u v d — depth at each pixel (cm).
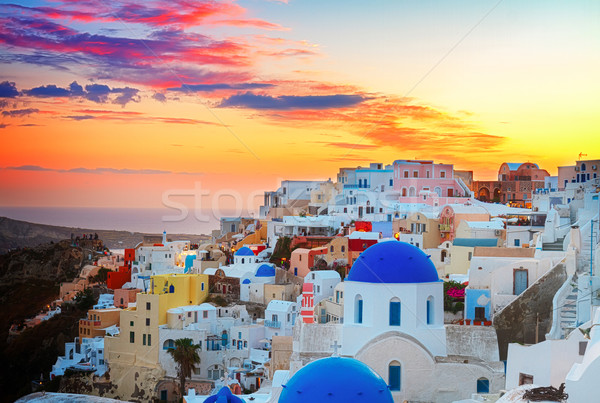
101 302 12306
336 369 4309
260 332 10169
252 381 8662
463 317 7131
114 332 11012
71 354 11069
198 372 9794
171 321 10106
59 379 10294
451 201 13225
